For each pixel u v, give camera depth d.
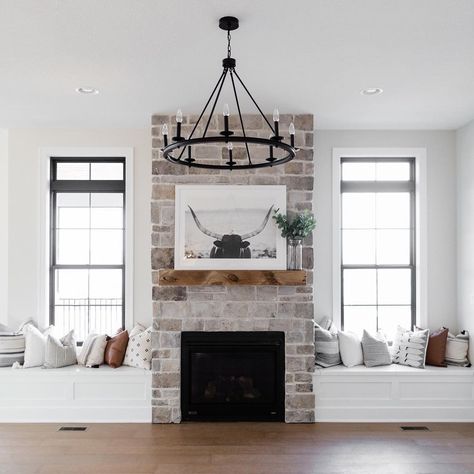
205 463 3.81
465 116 4.81
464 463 3.80
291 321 4.72
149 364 4.87
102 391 4.82
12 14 2.77
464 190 5.12
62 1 2.63
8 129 5.26
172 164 4.76
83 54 3.33
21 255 5.26
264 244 4.73
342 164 5.42
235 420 4.77
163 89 4.04
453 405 4.81
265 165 2.92
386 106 4.50
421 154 5.30
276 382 4.75
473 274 4.91
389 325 5.42
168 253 4.75
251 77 3.77
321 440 4.28
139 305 5.27
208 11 2.75
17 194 5.27
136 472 3.65
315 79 3.81
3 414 4.79
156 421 4.72
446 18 2.84
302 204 4.75
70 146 5.28
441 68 3.60
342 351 4.99
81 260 5.44
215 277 4.61
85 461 3.85
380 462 3.82
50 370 4.82
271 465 3.77
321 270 5.27
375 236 5.43
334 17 2.82
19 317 5.24
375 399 4.81
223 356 4.77
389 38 3.10
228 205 4.75
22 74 3.69
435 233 5.30
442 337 4.98
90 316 5.43
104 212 5.45
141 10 2.73
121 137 5.29
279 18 2.83
